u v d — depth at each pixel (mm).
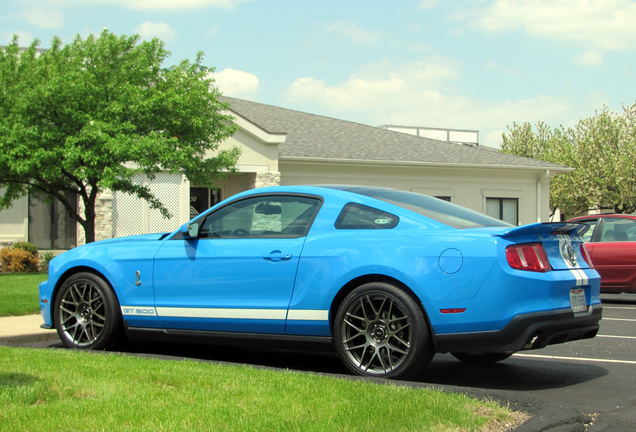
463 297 5184
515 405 4551
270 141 20031
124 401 4309
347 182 22484
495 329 5117
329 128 25688
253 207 6371
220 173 17094
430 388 4926
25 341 7984
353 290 5617
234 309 6090
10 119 14312
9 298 10820
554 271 5371
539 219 26219
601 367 6508
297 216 6125
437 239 5391
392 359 5539
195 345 7617
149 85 15539
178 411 4082
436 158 24203
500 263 5125
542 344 5262
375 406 4207
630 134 41750
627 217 12914
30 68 14734
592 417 4707
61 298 7004
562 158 44312
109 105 14500
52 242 19250
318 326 5754
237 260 6129
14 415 3980
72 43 15195
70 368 5336
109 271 6742
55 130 14148
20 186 15719
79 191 15656
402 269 5379
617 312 11492
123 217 18719
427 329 5324
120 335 6797
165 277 6465
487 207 25438
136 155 14109
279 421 3871
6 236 18906
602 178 41531
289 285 5871
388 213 5781
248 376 5082
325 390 4621
